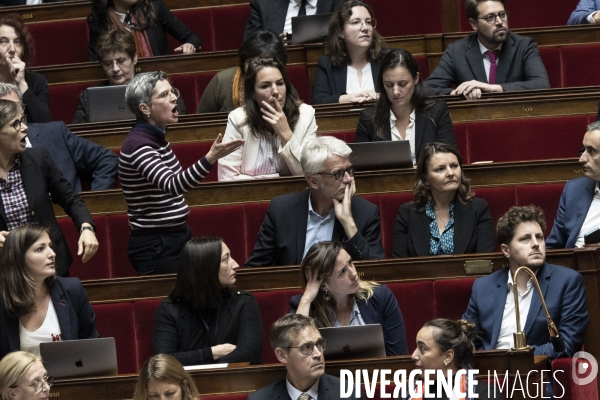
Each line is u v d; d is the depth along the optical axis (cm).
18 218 966
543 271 889
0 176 965
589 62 1367
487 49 1327
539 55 1324
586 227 1011
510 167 1072
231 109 1307
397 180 1072
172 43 1597
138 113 987
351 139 1221
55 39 1555
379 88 1152
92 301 970
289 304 941
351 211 977
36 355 859
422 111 1145
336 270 851
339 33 1307
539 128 1202
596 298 896
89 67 1410
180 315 883
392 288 944
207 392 801
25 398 764
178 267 888
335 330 805
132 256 1012
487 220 1009
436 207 1014
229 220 1090
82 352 819
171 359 769
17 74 1246
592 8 1456
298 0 1485
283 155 1095
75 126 1244
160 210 995
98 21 1472
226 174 1127
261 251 992
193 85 1416
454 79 1340
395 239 1023
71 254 1070
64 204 1002
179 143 1225
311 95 1350
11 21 1282
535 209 900
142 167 971
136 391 765
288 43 1446
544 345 860
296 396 781
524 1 1538
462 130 1210
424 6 1526
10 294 861
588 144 1003
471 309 905
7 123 947
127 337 966
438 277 942
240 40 1590
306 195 991
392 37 1416
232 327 883
